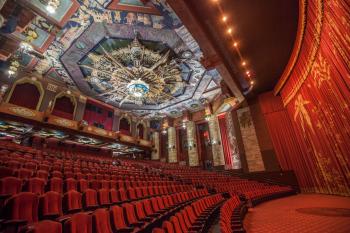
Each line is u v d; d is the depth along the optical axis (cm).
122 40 596
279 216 282
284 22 435
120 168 574
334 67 358
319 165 501
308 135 534
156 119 1252
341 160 407
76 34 565
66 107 852
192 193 353
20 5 446
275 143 661
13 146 515
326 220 239
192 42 572
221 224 142
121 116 1097
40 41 569
